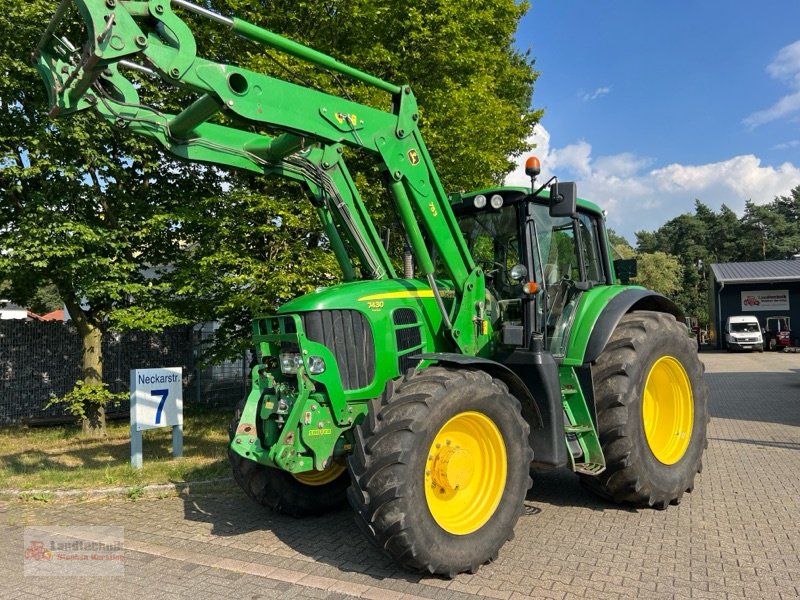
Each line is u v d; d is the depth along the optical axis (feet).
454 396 12.98
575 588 12.16
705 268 202.69
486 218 18.10
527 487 14.24
